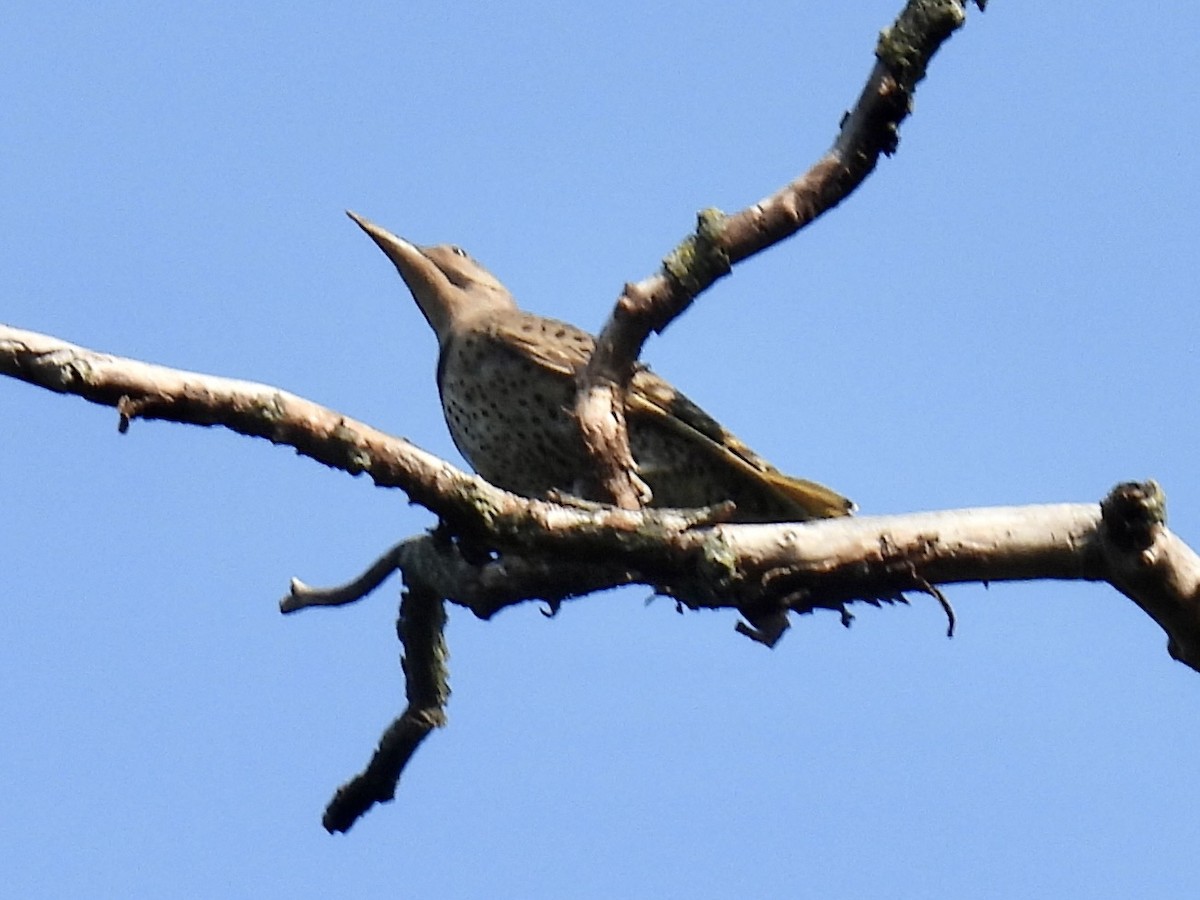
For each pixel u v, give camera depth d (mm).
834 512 13781
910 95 9922
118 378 8094
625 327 10414
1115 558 8789
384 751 10766
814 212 10203
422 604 10578
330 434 8484
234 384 8352
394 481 8633
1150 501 8602
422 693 10695
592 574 9812
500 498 8805
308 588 11367
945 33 9828
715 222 10258
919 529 8938
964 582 9047
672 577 9062
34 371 8031
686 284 10297
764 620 9195
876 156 10047
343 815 10969
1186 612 8844
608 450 10547
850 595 9047
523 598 10047
